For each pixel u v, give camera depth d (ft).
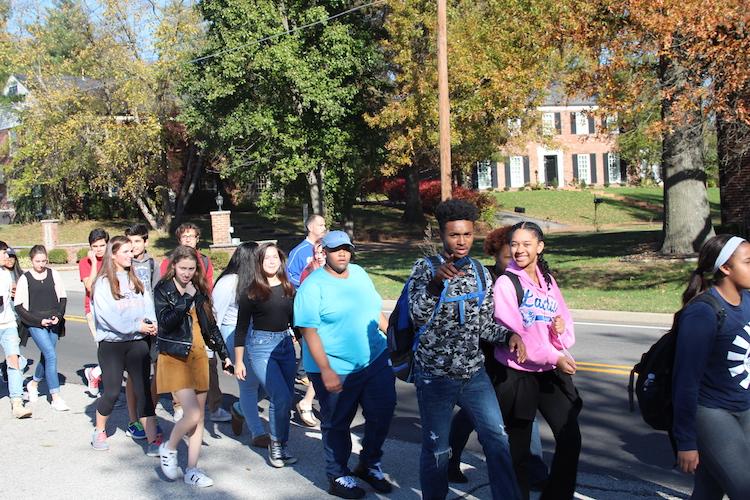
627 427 24.12
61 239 133.18
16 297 27.43
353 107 95.35
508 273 15.98
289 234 134.62
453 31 84.99
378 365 18.63
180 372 19.44
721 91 50.83
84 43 140.77
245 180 103.09
